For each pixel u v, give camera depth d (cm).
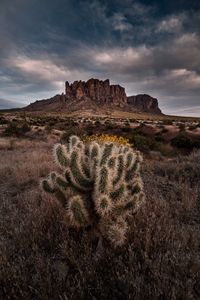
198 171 627
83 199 289
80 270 231
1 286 232
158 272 228
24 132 2803
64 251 270
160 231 304
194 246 287
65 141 1745
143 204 385
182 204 412
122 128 3472
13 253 290
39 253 276
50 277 235
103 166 266
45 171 697
